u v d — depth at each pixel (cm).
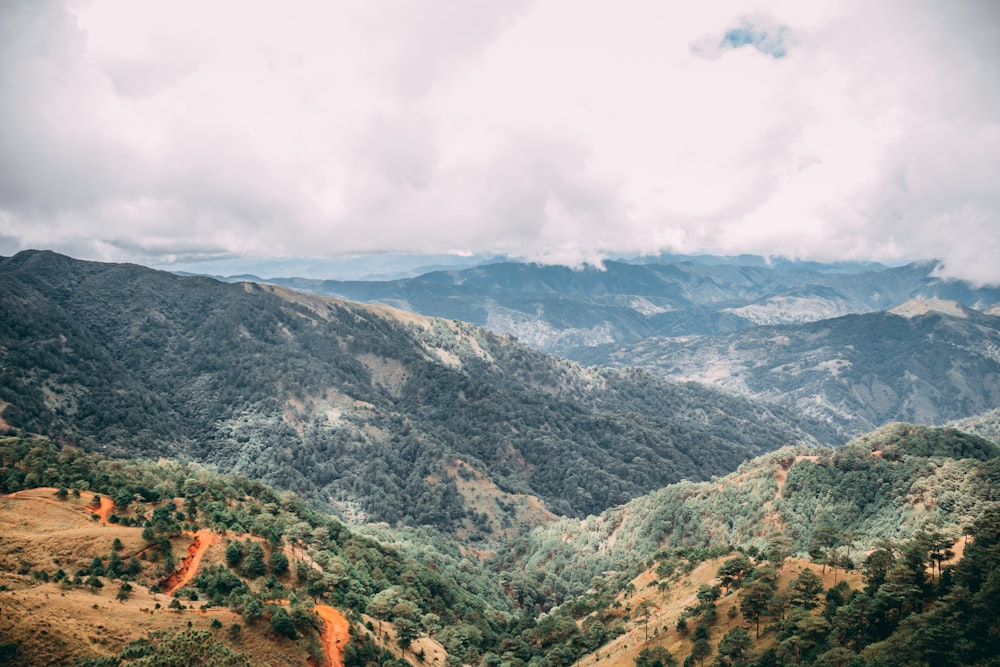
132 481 13712
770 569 11612
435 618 13388
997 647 7219
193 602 9675
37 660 7412
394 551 16975
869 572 10000
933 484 17000
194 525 11762
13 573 9181
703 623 11400
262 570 11162
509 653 13388
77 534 10469
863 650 8275
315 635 9831
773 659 9256
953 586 8412
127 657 7756
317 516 16950
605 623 14462
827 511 18238
